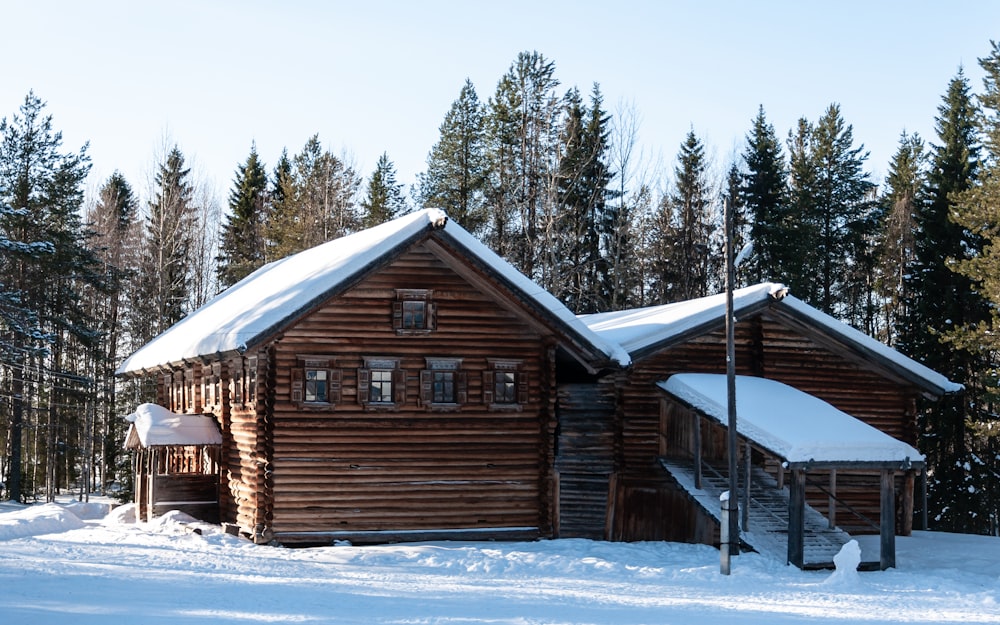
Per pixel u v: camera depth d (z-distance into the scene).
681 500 27.61
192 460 31.70
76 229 51.56
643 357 27.64
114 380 57.88
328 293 24.56
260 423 24.98
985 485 42.53
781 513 25.75
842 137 60.97
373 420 25.81
